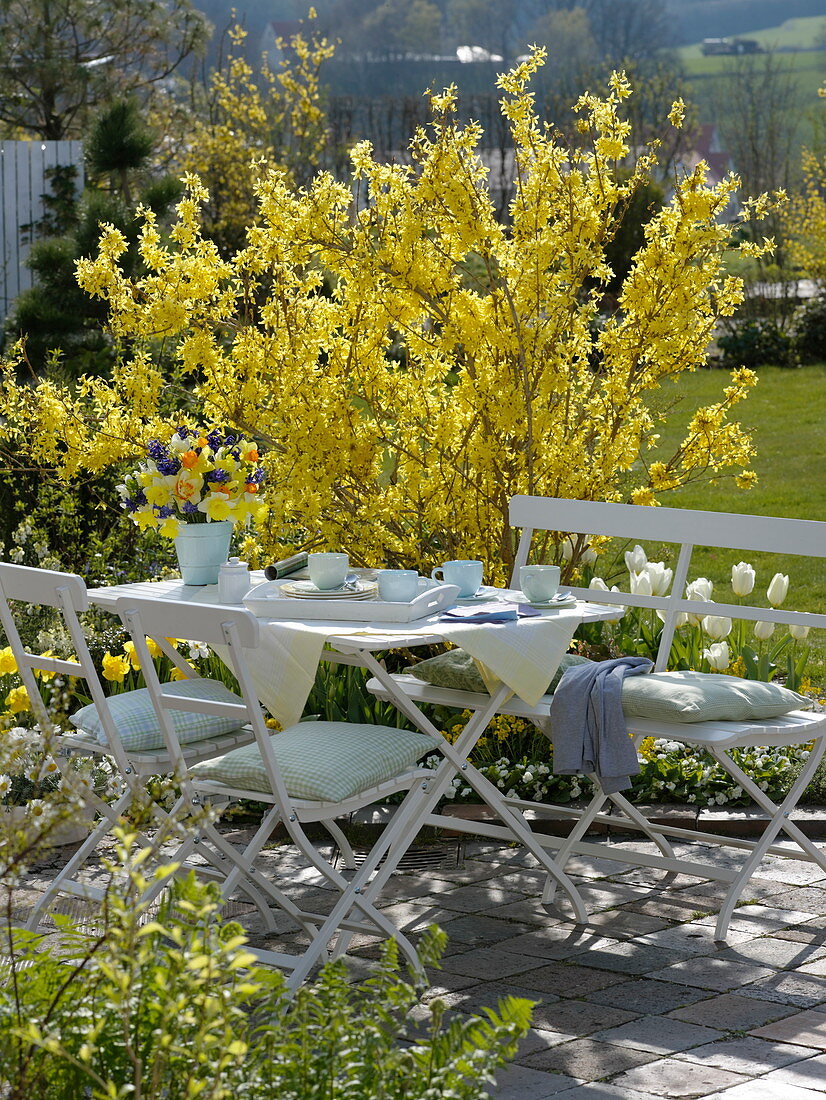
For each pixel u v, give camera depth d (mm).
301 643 3748
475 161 5160
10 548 6770
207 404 5418
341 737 3643
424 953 2387
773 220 17203
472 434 5477
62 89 16766
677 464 5680
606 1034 3174
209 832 3551
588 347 5383
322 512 5352
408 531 5512
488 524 5461
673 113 5383
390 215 5207
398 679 4469
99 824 3826
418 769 3680
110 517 6676
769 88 23547
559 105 21031
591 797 4922
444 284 5254
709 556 9500
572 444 5332
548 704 4105
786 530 4113
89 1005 2363
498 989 3447
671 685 3914
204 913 2111
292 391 5273
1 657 4609
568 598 4168
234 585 4082
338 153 18469
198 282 5297
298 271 6070
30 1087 2188
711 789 4887
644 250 5332
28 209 13609
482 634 3699
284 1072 2221
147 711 3932
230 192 16078
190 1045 2191
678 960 3629
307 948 3756
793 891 4148
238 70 17109
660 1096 2846
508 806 4633
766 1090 2859
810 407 13859
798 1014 3270
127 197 13266
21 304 10156
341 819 4680
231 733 4020
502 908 4051
